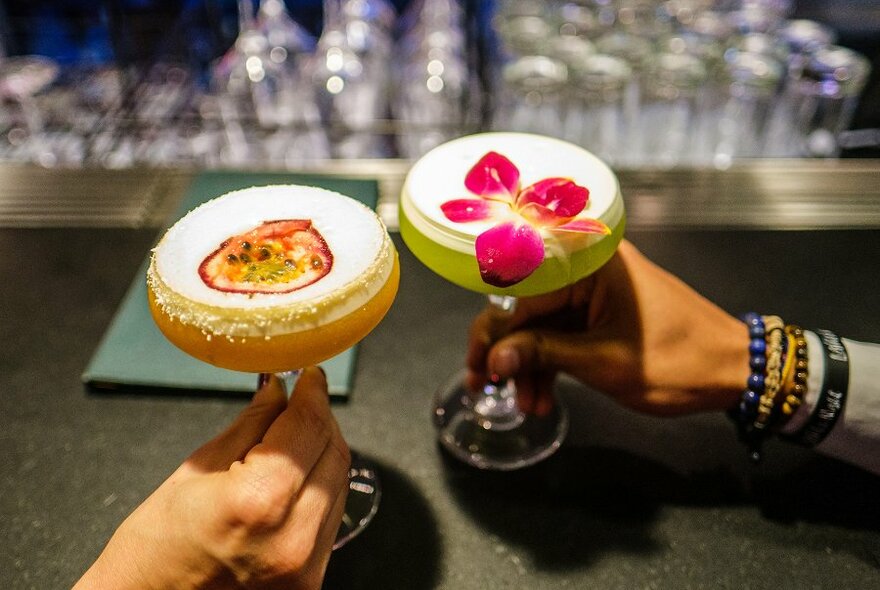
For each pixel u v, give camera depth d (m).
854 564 0.36
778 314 0.51
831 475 0.40
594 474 0.41
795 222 0.59
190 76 0.73
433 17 0.72
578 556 0.37
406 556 0.37
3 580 0.36
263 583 0.30
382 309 0.31
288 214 0.33
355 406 0.45
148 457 0.42
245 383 0.45
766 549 0.37
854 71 0.66
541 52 0.67
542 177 0.36
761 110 0.69
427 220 0.34
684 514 0.39
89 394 0.45
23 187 0.62
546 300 0.44
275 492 0.29
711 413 0.44
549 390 0.42
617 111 0.69
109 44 0.74
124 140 0.68
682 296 0.41
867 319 0.51
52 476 0.40
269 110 0.71
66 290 0.53
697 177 0.63
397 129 0.63
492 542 0.37
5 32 0.73
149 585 0.29
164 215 0.59
